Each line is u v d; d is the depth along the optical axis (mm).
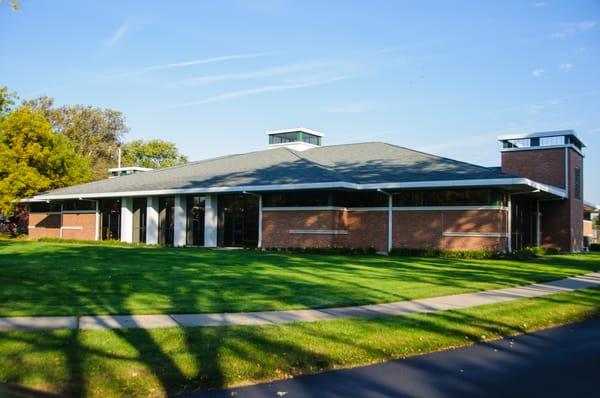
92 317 9039
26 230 48031
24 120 39781
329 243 26047
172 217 32750
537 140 33812
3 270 15297
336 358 7281
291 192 27516
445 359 7559
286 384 6426
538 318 10219
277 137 40906
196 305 10289
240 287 12789
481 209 23844
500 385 6449
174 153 77125
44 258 19750
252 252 25375
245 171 31438
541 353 7973
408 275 16109
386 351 7703
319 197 26547
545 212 33719
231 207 30219
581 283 15477
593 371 7055
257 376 6613
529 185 22906
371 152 32469
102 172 66938
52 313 9289
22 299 10656
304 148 38750
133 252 23688
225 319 9117
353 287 13211
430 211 25062
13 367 6289
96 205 37031
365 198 26844
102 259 19656
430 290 13000
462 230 24234
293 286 13156
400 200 25844
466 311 10336
